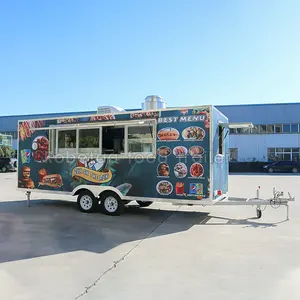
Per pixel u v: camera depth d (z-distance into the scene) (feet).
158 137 24.88
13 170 97.45
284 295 11.68
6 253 16.48
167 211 29.17
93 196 27.84
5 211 28.81
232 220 25.14
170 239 19.35
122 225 23.15
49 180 29.71
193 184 23.62
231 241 18.90
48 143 29.76
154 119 24.99
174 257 15.89
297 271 14.05
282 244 18.29
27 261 15.25
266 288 12.27
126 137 26.11
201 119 23.44
